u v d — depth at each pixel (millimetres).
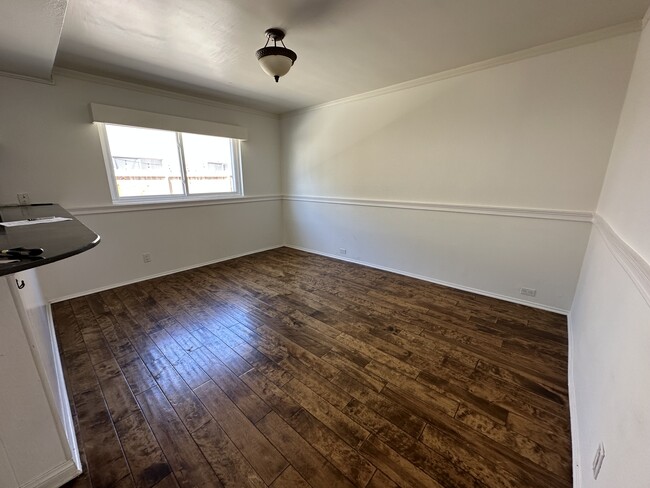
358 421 1479
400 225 3596
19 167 2547
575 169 2346
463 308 2725
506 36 2150
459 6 1751
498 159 2715
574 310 2348
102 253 3107
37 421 1067
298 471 1229
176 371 1858
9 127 2465
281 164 4898
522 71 2453
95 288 3096
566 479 1193
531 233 2641
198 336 2264
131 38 2102
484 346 2119
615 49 2053
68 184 2820
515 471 1226
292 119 4527
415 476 1205
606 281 1447
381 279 3521
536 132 2475
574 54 2207
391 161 3516
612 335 1129
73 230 1464
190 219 3840
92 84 2844
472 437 1387
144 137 3365
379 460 1275
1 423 984
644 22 1856
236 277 3592
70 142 2785
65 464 1160
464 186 2975
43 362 1156
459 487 1161
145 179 3438
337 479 1195
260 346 2133
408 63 2652
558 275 2564
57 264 2830
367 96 3553
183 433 1411
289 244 5180
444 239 3227
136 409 1554
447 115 2961
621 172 1687
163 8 1734
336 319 2531
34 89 2545
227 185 4305
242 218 4488
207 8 1742
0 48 1926
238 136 4145
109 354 2031
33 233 1385
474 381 1763
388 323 2459
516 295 2826
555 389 1697
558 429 1431
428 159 3184
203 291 3143
